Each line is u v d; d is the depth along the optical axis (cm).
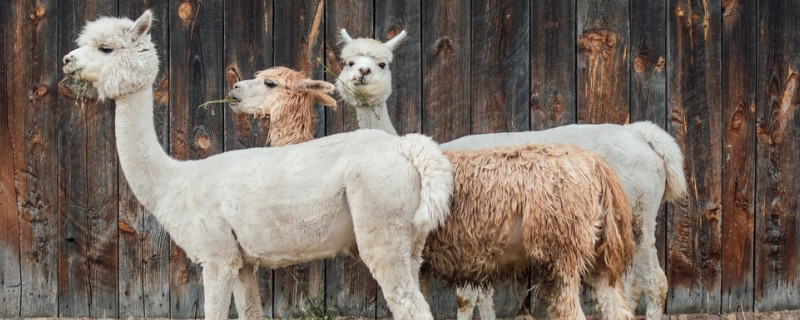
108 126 915
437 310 936
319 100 822
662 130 847
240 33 914
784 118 920
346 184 687
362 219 680
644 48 912
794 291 931
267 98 804
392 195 674
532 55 915
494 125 917
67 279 925
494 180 689
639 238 838
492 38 916
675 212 923
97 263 925
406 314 679
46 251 923
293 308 934
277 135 802
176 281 927
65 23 907
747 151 920
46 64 909
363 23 917
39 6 905
